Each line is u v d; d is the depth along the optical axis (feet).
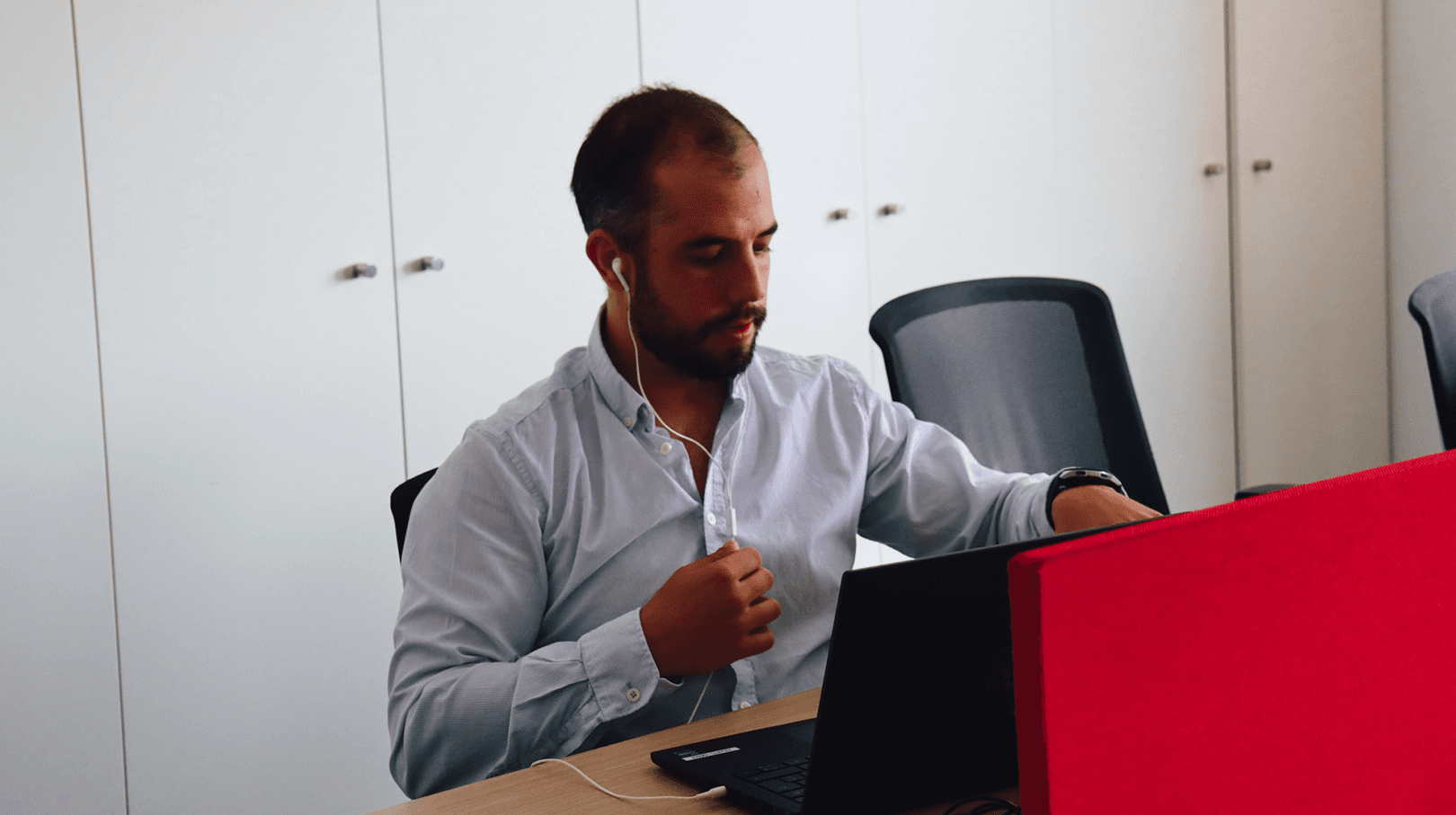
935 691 2.59
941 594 2.52
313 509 7.69
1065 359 5.88
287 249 7.52
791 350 9.55
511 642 3.84
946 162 10.27
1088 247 11.09
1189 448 11.79
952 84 10.28
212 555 7.36
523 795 2.97
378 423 7.90
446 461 4.03
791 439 4.36
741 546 4.10
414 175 7.95
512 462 3.92
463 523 3.82
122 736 7.11
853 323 9.87
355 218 7.74
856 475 4.44
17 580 6.79
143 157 7.04
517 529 3.88
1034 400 5.74
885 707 2.53
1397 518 2.01
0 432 6.72
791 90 9.46
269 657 7.56
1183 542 1.80
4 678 6.77
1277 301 12.15
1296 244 12.20
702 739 3.29
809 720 3.37
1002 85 10.53
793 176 9.49
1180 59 11.50
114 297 7.00
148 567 7.16
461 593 3.75
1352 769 1.94
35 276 6.78
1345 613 1.94
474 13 8.11
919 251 10.17
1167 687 1.77
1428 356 6.33
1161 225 11.50
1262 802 1.85
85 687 7.00
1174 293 11.62
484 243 8.23
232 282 7.35
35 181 6.75
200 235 7.24
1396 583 2.01
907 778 2.64
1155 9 11.33
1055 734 1.68
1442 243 12.12
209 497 7.33
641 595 3.97
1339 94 12.30
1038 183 10.77
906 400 5.37
